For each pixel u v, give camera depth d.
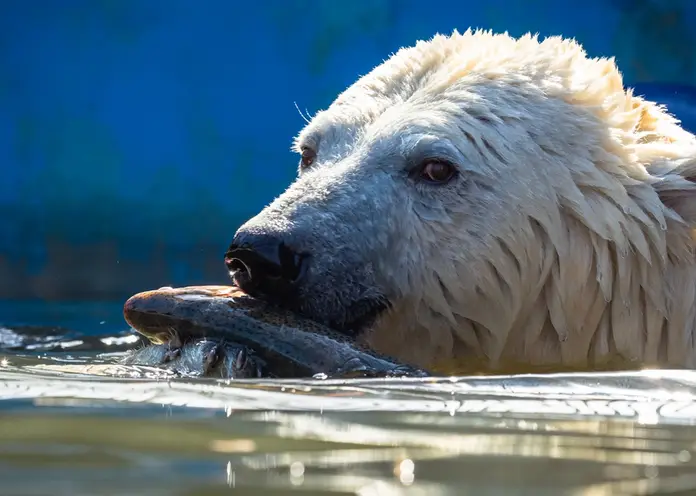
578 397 7.75
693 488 4.55
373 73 14.53
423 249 12.73
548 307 12.98
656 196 12.93
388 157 12.95
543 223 12.73
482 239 12.73
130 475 4.63
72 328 20.44
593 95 13.51
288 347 10.34
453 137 12.80
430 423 6.32
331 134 13.81
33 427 5.95
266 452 5.21
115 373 10.12
